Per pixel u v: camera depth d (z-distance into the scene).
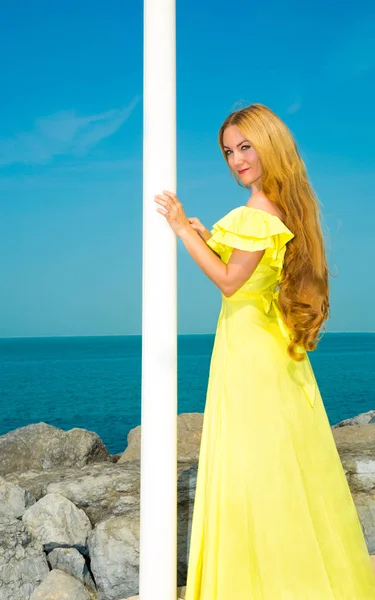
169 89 2.71
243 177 2.70
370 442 4.71
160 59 2.71
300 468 2.53
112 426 25.66
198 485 2.67
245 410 2.54
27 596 3.11
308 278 2.62
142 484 2.73
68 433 5.77
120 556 3.22
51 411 31.17
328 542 2.52
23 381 50.94
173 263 2.71
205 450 2.66
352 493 3.79
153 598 2.70
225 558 2.49
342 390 35.59
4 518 3.53
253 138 2.58
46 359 86.44
